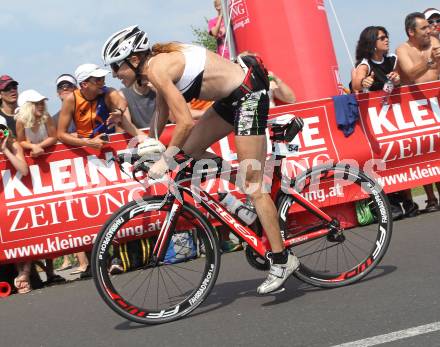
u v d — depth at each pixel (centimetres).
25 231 480
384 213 366
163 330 312
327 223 362
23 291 472
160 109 340
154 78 307
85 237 491
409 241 452
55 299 425
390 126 556
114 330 323
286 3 686
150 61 312
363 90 552
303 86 683
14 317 386
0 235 476
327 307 313
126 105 499
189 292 340
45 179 488
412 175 562
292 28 684
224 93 320
